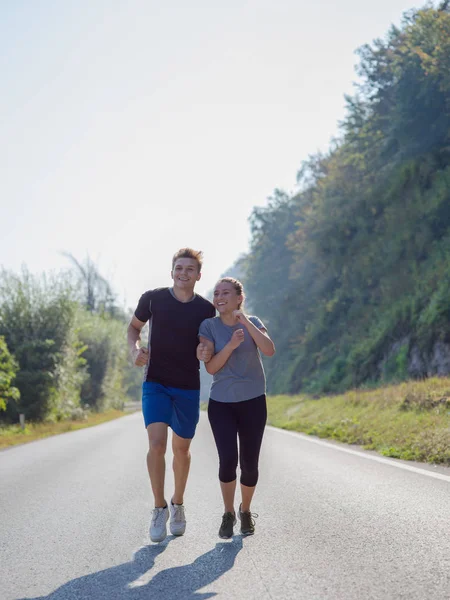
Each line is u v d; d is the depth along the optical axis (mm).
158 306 5445
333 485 7766
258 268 77812
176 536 5484
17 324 37875
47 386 36844
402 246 41781
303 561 4520
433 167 40438
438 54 37688
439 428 11812
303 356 53406
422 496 6824
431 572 4125
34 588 4121
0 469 10914
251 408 5332
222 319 5406
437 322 31266
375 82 46281
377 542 4945
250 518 5453
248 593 3873
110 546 5168
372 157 48781
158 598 3852
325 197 53844
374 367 36719
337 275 51719
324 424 18328
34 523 6117
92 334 56125
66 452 14023
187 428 5438
